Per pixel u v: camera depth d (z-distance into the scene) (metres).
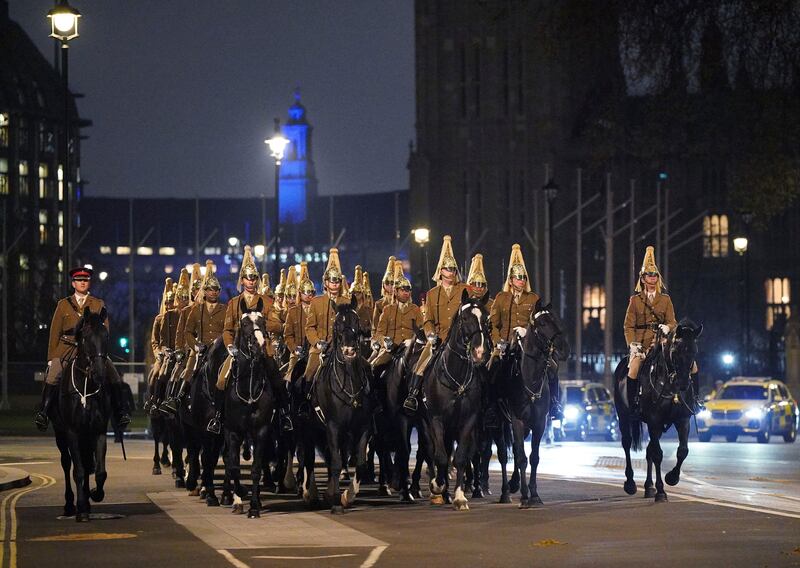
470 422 58.41
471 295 61.50
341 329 57.91
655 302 62.53
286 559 43.78
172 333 75.00
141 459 96.75
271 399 57.66
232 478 58.31
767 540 47.16
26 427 147.75
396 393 62.62
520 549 45.56
